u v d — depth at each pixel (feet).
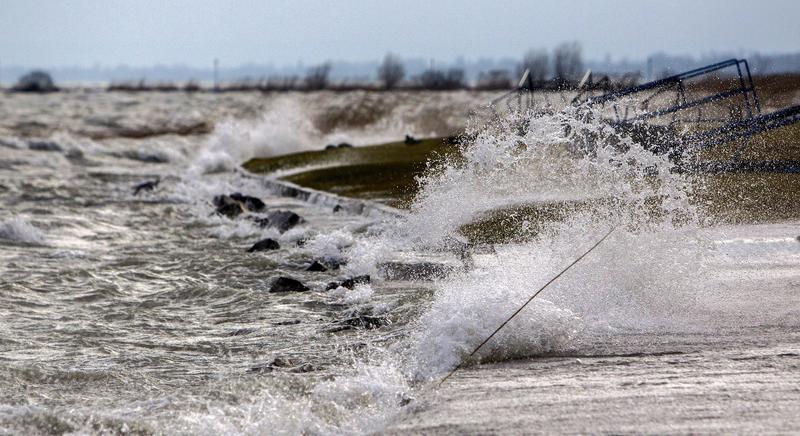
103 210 223.92
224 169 356.79
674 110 190.90
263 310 109.29
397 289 113.91
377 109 544.62
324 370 78.95
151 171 357.41
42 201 242.99
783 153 170.71
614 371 70.38
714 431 55.88
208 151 400.47
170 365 84.89
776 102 203.72
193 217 210.79
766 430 55.52
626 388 65.67
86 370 82.02
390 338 88.17
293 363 82.33
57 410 69.56
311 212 203.72
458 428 60.08
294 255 146.30
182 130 622.95
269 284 125.39
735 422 57.16
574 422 59.26
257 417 65.92
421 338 81.76
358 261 131.95
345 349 86.17
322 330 96.02
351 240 150.30
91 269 140.77
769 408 59.41
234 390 73.10
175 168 377.09
